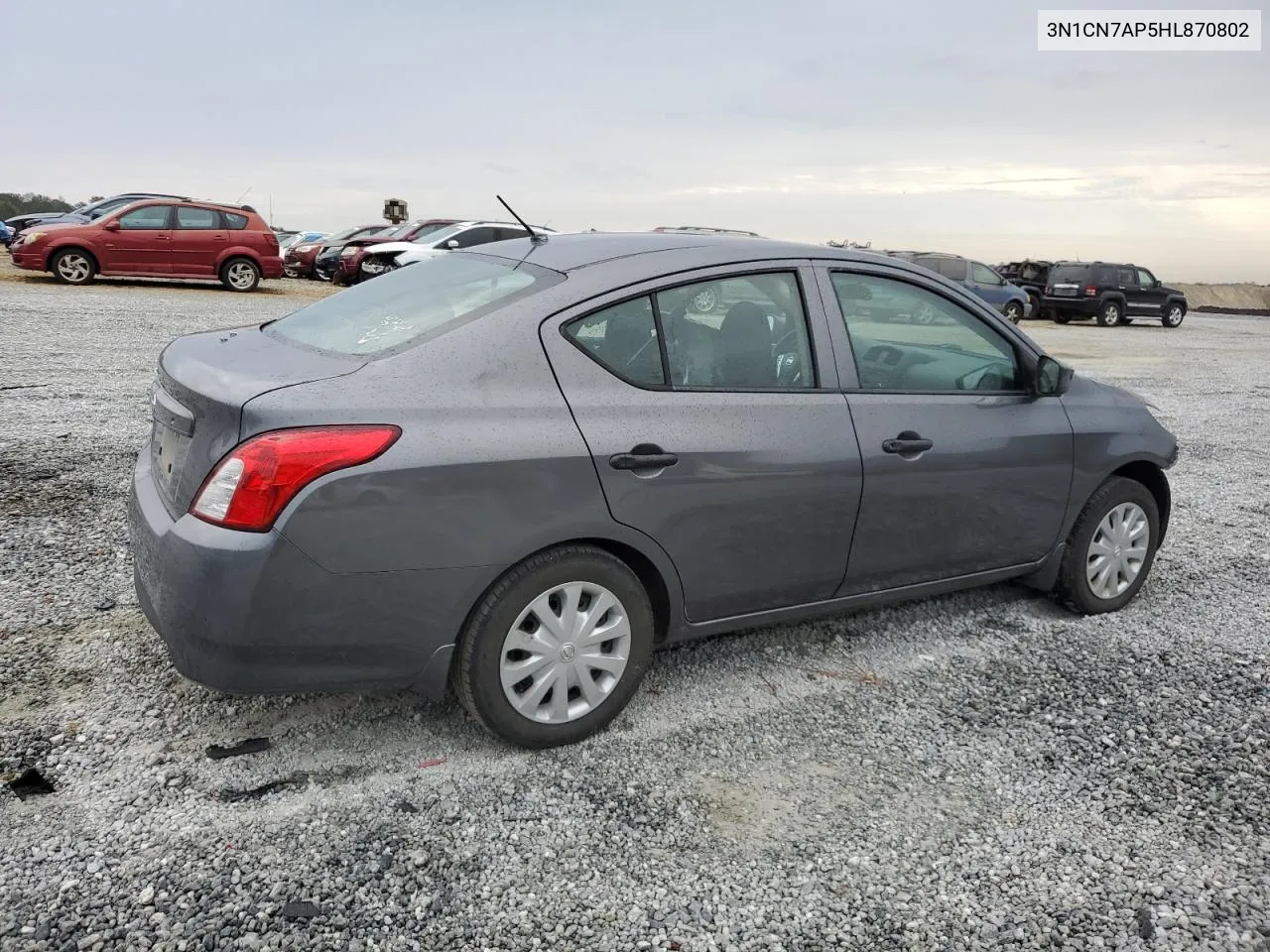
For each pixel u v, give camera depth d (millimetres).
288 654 2660
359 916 2344
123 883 2395
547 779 2965
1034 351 4148
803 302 3545
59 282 18344
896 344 3770
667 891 2510
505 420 2844
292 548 2572
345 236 26484
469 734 3189
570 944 2307
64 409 7285
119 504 5180
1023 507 4090
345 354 2949
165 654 3561
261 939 2248
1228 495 7082
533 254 3406
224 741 3045
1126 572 4582
